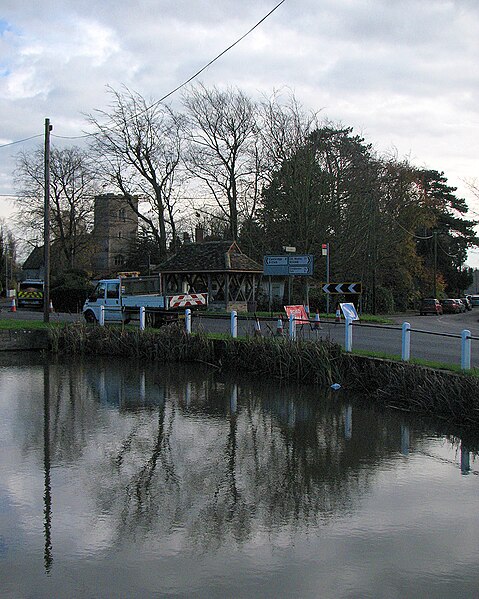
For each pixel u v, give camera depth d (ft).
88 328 77.87
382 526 22.18
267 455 31.24
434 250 220.43
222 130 152.76
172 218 163.63
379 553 20.03
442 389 38.93
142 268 187.11
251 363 59.31
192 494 25.57
